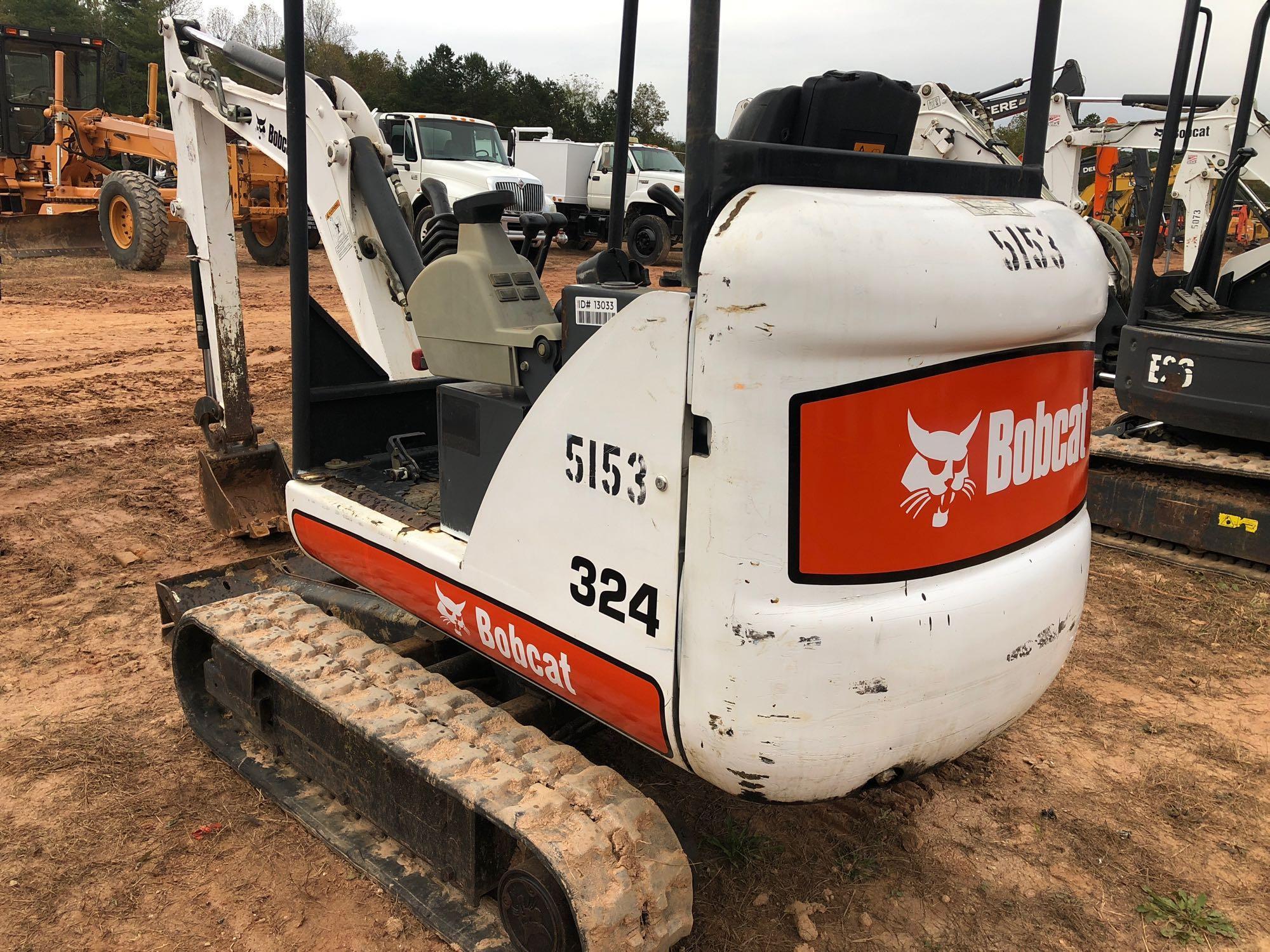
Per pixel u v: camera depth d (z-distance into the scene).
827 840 3.13
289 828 3.13
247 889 2.86
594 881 2.17
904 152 2.43
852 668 2.06
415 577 2.87
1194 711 4.03
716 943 2.69
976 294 2.07
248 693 3.21
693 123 1.96
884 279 1.93
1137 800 3.43
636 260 2.52
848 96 2.22
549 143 22.16
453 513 2.88
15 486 6.33
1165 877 3.04
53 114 16.66
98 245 17.80
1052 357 2.34
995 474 2.25
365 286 4.20
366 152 4.12
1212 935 2.81
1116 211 18.89
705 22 1.91
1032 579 2.36
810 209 1.90
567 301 2.33
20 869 2.92
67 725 3.68
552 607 2.41
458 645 3.49
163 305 13.27
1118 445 6.05
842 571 2.04
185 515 5.86
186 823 3.14
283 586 4.01
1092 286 2.41
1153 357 5.82
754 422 1.92
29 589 4.84
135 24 55.69
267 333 11.65
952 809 3.34
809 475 1.97
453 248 3.44
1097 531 6.11
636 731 2.30
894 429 2.03
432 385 3.94
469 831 2.49
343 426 3.73
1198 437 6.03
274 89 5.41
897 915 2.84
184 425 7.83
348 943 2.66
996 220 2.22
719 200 1.98
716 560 2.00
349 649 3.15
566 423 2.29
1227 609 5.00
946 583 2.18
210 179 4.89
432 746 2.59
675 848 2.34
